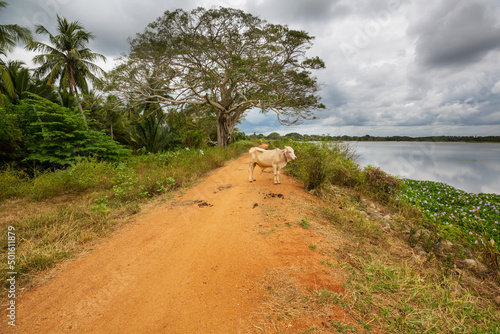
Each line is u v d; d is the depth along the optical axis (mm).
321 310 2092
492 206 7238
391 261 3098
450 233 4871
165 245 3436
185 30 15781
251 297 2295
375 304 2182
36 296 2365
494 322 2121
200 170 8953
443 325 1983
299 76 18203
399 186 7406
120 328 1970
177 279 2633
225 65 16781
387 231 4371
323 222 4137
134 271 2803
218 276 2664
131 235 3770
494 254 3367
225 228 3951
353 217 4617
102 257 3113
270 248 3207
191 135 20875
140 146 18938
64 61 19500
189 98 18422
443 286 2688
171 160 10039
